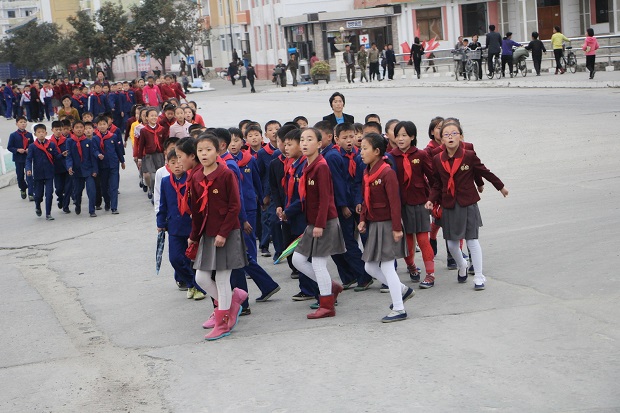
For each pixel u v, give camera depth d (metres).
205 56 81.12
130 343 8.64
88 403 7.06
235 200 8.34
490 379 6.70
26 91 44.09
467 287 9.41
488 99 29.28
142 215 16.89
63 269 12.64
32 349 8.67
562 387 6.43
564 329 7.66
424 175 9.58
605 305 8.18
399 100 32.59
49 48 87.19
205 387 7.15
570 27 55.97
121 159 17.80
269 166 10.44
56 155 17.66
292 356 7.69
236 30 74.06
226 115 33.47
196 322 9.25
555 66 39.44
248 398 6.80
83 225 16.44
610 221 11.59
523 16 55.47
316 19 57.97
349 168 9.80
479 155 18.47
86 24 68.25
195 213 8.45
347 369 7.21
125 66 91.94
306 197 8.77
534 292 8.88
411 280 10.02
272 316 9.14
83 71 84.50
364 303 9.31
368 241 8.60
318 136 8.71
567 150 17.77
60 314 10.07
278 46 64.38
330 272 11.00
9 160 25.36
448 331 7.93
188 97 52.41
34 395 7.34
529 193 14.36
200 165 8.80
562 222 11.91
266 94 47.44
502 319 8.12
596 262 9.66
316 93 43.44
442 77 44.12
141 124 18.25
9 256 14.07
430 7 57.22
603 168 15.69
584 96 27.08
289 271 11.32
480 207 13.74
